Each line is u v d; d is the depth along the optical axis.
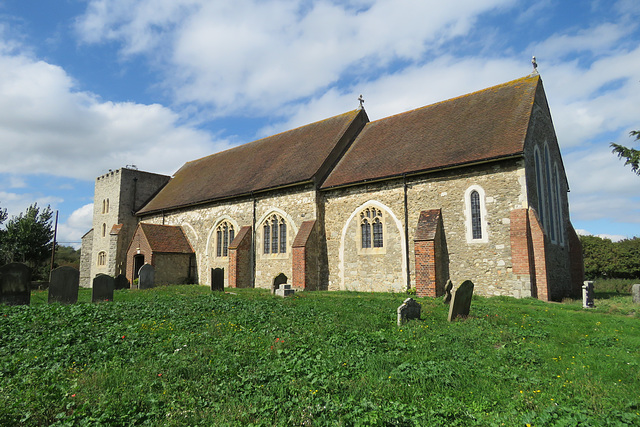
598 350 7.88
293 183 22.47
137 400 5.34
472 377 6.42
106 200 37.62
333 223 21.52
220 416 4.92
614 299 17.34
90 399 5.37
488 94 21.20
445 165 17.55
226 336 8.75
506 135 17.20
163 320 10.38
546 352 7.77
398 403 5.18
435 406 5.27
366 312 11.78
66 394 5.47
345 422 4.63
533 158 17.58
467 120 20.09
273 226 23.97
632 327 9.86
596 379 6.30
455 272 17.11
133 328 9.31
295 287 20.95
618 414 4.77
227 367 6.65
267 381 6.13
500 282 15.95
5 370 6.51
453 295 10.95
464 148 18.00
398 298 16.00
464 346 8.20
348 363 6.98
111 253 34.75
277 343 8.09
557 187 21.27
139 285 21.55
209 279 27.53
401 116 24.53
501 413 5.14
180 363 6.82
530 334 9.13
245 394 5.61
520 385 6.13
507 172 16.30
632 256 34.31
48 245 47.66
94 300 14.73
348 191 21.09
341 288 20.75
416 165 18.80
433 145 19.62
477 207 16.92
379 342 8.32
